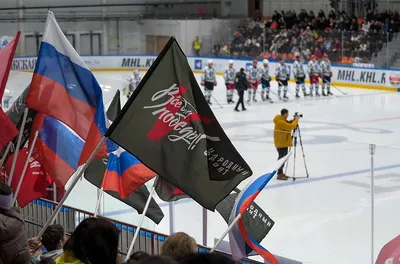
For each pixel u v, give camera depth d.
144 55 34.69
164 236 7.33
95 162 7.38
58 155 6.86
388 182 8.38
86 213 8.21
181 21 33.62
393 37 26.78
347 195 8.79
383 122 19.98
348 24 32.91
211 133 5.23
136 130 5.13
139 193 7.49
